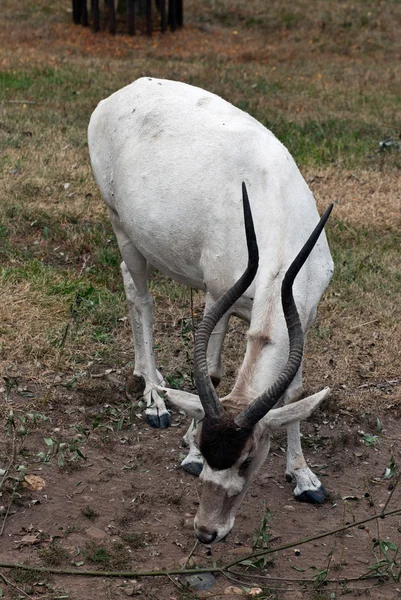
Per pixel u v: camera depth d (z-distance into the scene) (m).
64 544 4.04
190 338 5.97
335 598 3.78
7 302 6.05
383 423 5.25
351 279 6.80
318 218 4.45
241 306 4.33
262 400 3.39
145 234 4.85
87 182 8.35
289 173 4.38
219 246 4.38
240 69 14.03
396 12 18.12
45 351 5.61
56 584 3.77
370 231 7.73
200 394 3.45
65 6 18.19
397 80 13.89
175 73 13.27
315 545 4.16
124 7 17.39
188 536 4.16
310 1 18.75
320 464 4.84
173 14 16.72
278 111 11.23
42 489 4.43
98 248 7.07
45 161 8.77
